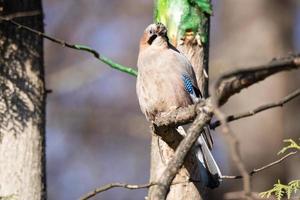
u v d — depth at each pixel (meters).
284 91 18.19
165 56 9.60
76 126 20.05
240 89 6.78
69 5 20.95
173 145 8.45
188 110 7.71
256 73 6.65
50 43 20.36
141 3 21.77
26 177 9.46
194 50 9.48
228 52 18.98
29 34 10.05
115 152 20.12
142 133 20.09
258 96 18.11
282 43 18.84
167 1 9.52
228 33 19.22
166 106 9.61
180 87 9.48
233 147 6.00
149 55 9.73
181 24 9.45
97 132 20.09
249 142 17.94
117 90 20.48
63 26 20.69
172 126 8.04
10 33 9.95
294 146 7.98
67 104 20.02
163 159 8.73
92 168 19.95
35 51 10.05
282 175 17.47
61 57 20.33
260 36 18.86
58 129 19.95
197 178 8.67
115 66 9.73
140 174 20.06
